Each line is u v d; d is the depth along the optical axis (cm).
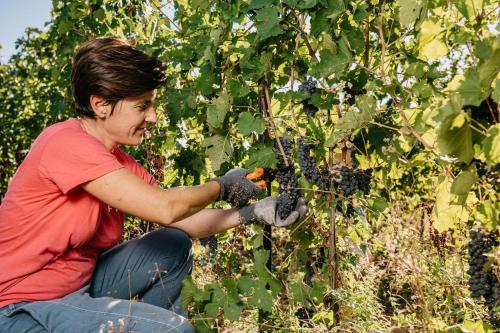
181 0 385
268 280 234
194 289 233
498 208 200
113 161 203
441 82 283
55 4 491
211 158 284
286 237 379
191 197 216
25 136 782
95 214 212
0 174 816
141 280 239
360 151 244
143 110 217
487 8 224
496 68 174
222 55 295
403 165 282
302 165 246
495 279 206
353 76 246
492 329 210
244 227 332
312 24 240
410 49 259
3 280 204
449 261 269
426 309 241
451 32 226
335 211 255
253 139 300
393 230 257
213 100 271
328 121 262
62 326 199
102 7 442
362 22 252
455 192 191
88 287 225
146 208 202
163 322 202
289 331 242
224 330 270
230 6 274
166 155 421
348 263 268
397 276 268
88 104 213
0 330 202
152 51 394
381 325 251
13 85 873
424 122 218
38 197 204
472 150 184
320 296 246
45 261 207
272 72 265
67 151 201
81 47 212
